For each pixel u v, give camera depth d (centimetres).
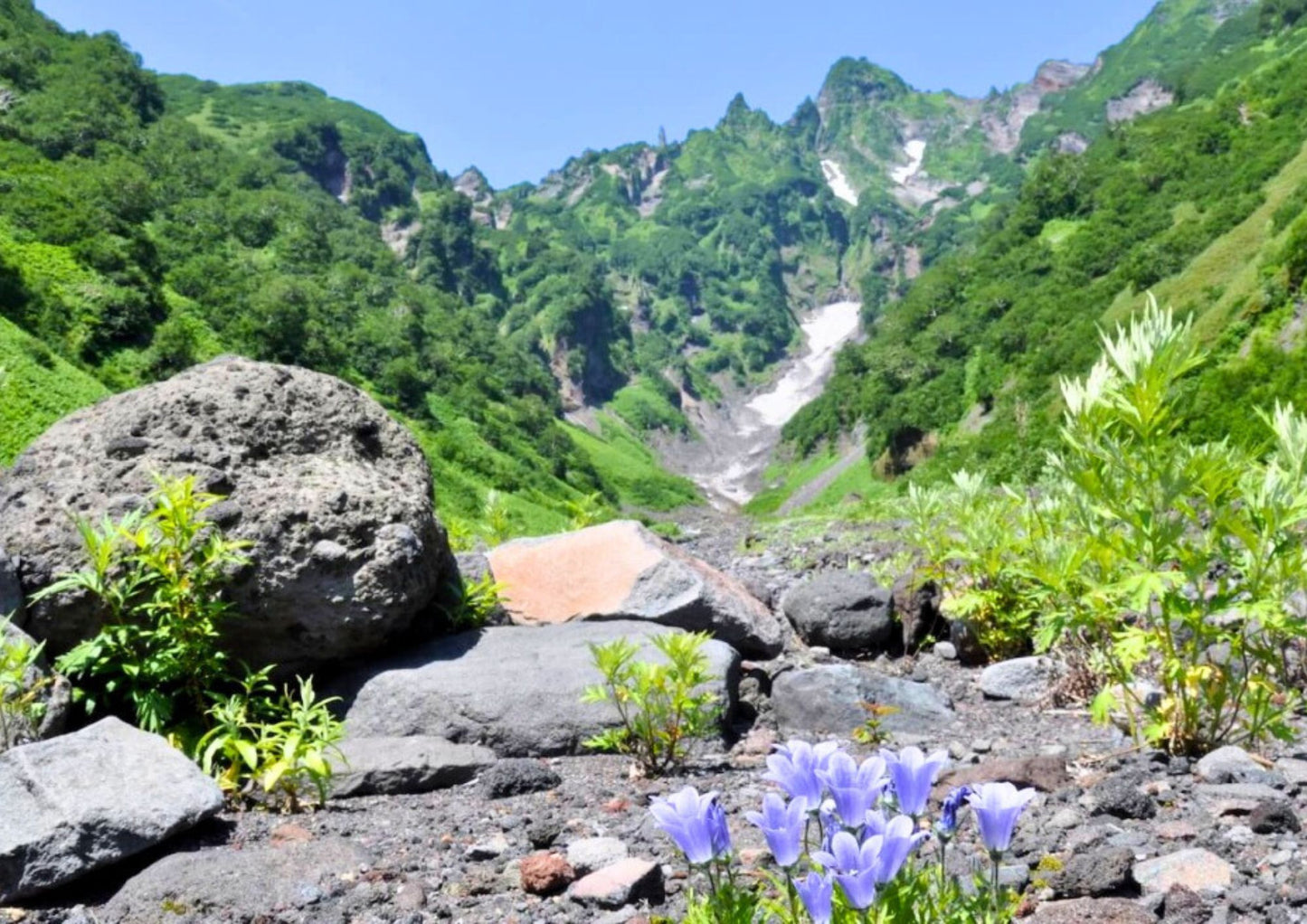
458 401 15488
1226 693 480
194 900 357
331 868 380
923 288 16188
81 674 541
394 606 612
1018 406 3158
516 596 805
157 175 17362
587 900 347
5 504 598
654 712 538
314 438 685
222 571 569
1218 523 445
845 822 201
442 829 432
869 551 1405
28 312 9938
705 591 785
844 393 16650
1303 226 6669
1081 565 548
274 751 486
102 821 383
